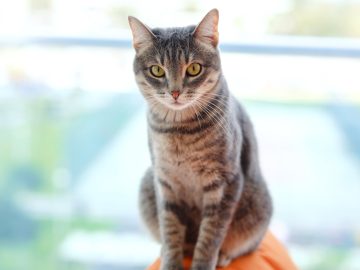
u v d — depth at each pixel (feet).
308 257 8.93
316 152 8.58
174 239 5.31
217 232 5.15
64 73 8.64
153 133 5.18
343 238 8.91
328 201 8.81
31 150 9.11
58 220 9.33
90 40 8.46
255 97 8.25
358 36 8.30
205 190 5.17
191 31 5.24
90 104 8.67
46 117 8.88
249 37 8.22
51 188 9.23
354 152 8.59
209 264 5.10
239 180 5.16
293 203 8.79
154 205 5.80
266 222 5.62
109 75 8.51
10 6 8.55
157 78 5.15
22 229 9.48
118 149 8.76
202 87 5.06
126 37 8.41
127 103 8.52
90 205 9.14
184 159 5.07
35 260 9.52
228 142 4.99
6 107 8.89
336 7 8.19
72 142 8.93
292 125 8.41
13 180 9.30
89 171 9.00
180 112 5.01
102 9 8.37
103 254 9.18
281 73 8.23
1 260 9.56
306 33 8.27
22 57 8.66
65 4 8.43
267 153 8.45
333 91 8.33
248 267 5.30
